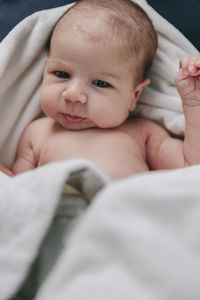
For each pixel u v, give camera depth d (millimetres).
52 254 712
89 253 572
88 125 1160
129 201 615
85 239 581
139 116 1282
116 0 1181
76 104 1105
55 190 671
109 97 1118
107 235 580
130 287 549
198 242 599
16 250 653
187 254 578
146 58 1187
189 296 545
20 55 1224
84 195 766
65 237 716
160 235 589
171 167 1190
